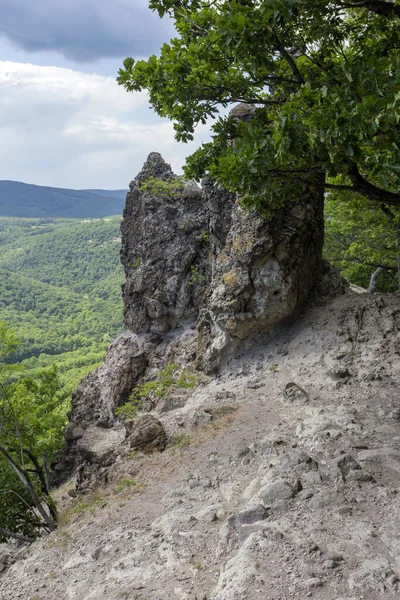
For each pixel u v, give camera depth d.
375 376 11.78
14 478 13.82
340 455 7.99
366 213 21.20
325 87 6.90
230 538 6.65
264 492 7.23
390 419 9.34
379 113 6.03
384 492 6.70
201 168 12.08
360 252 24.00
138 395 18.91
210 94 10.97
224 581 5.57
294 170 9.04
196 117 10.95
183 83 10.60
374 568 5.21
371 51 8.95
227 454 9.84
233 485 8.46
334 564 5.39
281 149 7.84
